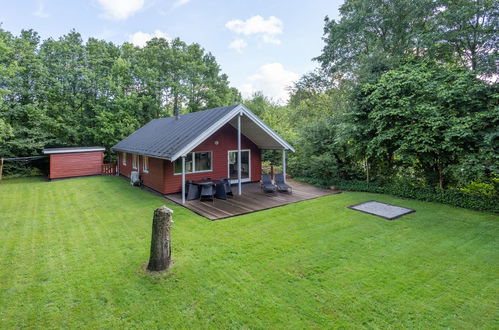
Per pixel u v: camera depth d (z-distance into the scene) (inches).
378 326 134.3
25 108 689.0
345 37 720.3
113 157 836.6
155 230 189.8
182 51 1066.7
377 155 413.4
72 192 479.2
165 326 135.4
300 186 519.5
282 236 258.4
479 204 336.5
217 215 324.8
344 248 229.8
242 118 450.9
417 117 359.6
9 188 519.8
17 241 248.2
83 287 170.2
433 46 497.4
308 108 918.4
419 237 254.5
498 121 316.8
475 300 155.6
